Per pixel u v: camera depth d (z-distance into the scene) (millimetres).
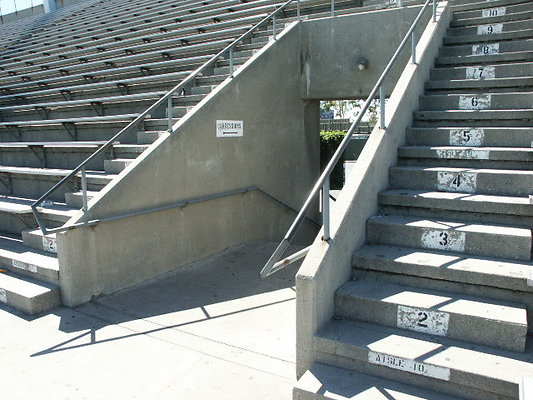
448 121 5277
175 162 6031
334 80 8141
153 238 5867
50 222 6133
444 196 4242
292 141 8336
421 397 2898
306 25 8211
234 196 7121
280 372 3639
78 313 4875
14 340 4293
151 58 10320
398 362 3025
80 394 3424
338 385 3039
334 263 3555
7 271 5641
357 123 3801
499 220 4004
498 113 5020
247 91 7117
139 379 3596
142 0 17547
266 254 6832
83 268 5098
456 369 2857
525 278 3279
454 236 3846
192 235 6438
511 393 2734
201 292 5391
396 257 3775
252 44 8688
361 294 3537
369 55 7805
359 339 3234
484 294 3449
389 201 4395
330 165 3443
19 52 15367
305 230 9172
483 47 6254
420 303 3357
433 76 6047
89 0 21719
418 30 7348
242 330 4395
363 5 9219
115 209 5355
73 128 8484
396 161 4969
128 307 5000
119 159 6762
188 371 3691
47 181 7105
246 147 7242
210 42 9820
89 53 12281
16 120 10867
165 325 4539
